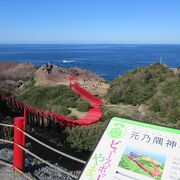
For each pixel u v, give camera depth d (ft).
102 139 18.13
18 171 31.01
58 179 32.04
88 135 49.73
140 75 128.06
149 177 15.88
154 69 133.69
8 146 39.06
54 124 55.47
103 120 88.63
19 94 125.39
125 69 495.82
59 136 50.16
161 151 16.26
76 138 48.65
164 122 88.17
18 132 30.76
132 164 16.58
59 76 183.32
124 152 17.10
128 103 118.73
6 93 88.63
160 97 104.37
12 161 33.78
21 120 30.81
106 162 17.26
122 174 16.56
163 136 16.60
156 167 15.93
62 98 114.21
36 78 180.96
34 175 31.68
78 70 221.25
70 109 107.04
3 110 55.11
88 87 158.71
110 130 18.13
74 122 62.28
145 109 101.09
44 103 114.62
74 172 36.17
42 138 43.70
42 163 35.42
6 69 258.98
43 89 123.75
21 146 30.71
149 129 17.13
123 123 17.95
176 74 124.77
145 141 16.88
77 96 119.75
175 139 16.28
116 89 125.29
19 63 273.54
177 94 102.94
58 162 38.99
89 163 17.74
